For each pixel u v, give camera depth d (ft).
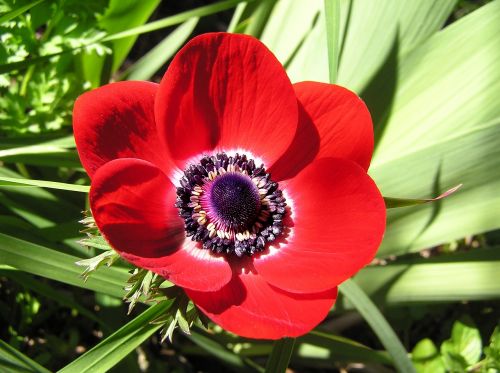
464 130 0.57
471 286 0.56
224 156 0.49
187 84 0.45
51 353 0.62
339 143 0.46
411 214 0.58
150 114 0.46
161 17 0.98
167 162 0.48
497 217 0.55
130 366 0.54
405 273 0.59
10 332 0.61
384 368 0.70
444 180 0.57
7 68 0.56
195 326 0.62
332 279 0.40
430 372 0.58
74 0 0.60
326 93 0.45
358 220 0.43
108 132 0.45
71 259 0.48
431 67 0.59
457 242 0.74
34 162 0.56
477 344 0.58
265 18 0.69
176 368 0.67
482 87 0.57
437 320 0.71
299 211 0.48
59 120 0.63
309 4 0.68
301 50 0.66
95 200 0.40
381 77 0.61
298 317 0.40
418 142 0.58
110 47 0.67
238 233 0.48
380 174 0.58
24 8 0.54
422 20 0.60
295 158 0.48
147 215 0.46
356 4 0.63
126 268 0.52
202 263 0.47
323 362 0.66
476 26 0.58
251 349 0.67
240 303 0.42
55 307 0.64
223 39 0.44
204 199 0.49
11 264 0.46
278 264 0.46
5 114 0.62
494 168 0.56
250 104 0.47
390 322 0.69
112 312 0.59
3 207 0.62
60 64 0.63
